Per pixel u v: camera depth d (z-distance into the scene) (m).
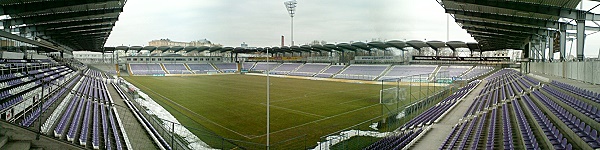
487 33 43.53
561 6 22.38
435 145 17.00
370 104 36.00
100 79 50.53
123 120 20.22
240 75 93.94
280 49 98.38
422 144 17.20
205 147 18.84
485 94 32.38
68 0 24.12
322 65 93.75
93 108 20.81
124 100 29.27
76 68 54.72
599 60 21.16
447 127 21.14
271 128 24.33
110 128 15.78
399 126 23.53
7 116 13.13
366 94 45.47
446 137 17.58
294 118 28.19
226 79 77.25
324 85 60.81
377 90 50.78
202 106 34.69
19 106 14.82
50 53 63.28
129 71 93.19
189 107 33.97
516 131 14.76
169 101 38.22
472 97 34.16
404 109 28.02
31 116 14.07
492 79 50.28
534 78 34.06
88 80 41.81
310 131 23.39
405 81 62.62
